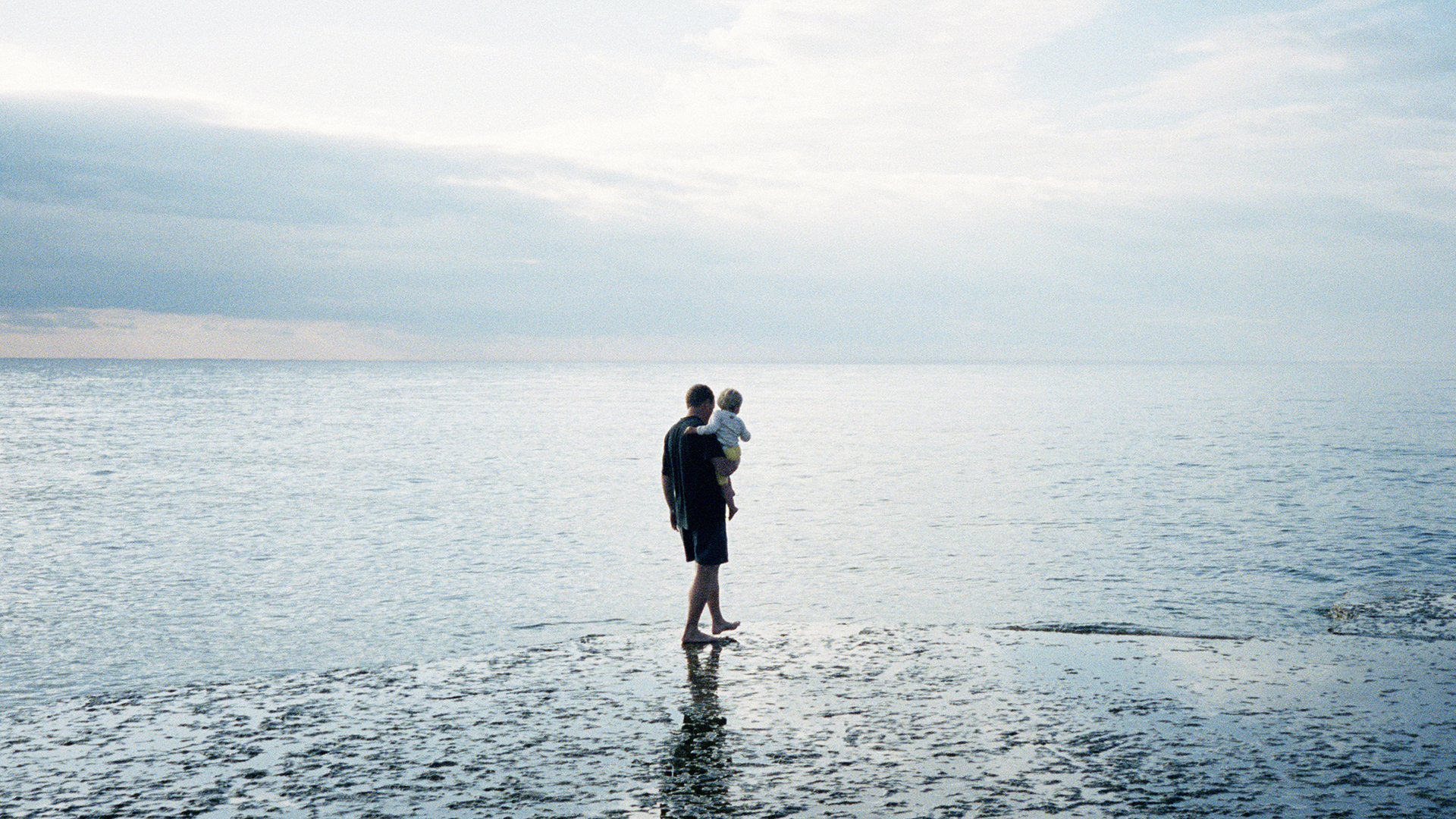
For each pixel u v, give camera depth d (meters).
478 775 5.01
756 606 10.72
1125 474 25.77
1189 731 5.57
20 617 10.45
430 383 151.25
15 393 97.31
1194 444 36.22
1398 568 12.48
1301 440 37.22
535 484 24.58
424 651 9.10
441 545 15.22
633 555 14.26
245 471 27.50
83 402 77.81
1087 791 4.69
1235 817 4.36
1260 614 9.93
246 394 99.81
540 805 4.60
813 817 4.41
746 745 5.42
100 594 11.64
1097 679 6.71
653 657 7.42
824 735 5.57
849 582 12.02
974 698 6.27
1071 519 17.48
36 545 15.24
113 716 6.08
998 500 20.48
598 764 5.15
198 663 8.77
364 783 4.92
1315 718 5.79
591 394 106.81
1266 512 18.02
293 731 5.76
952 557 13.73
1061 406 77.12
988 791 4.70
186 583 12.27
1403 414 56.97
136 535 16.27
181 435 42.22
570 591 11.73
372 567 13.31
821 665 7.11
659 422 55.31
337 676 6.98
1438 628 8.70
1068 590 11.34
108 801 4.72
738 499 21.00
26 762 5.26
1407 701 6.14
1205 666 7.05
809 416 61.69
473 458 32.12
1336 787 4.71
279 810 4.59
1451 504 18.86
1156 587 11.45
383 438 41.78
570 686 6.66
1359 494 20.62
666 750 5.35
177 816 4.53
